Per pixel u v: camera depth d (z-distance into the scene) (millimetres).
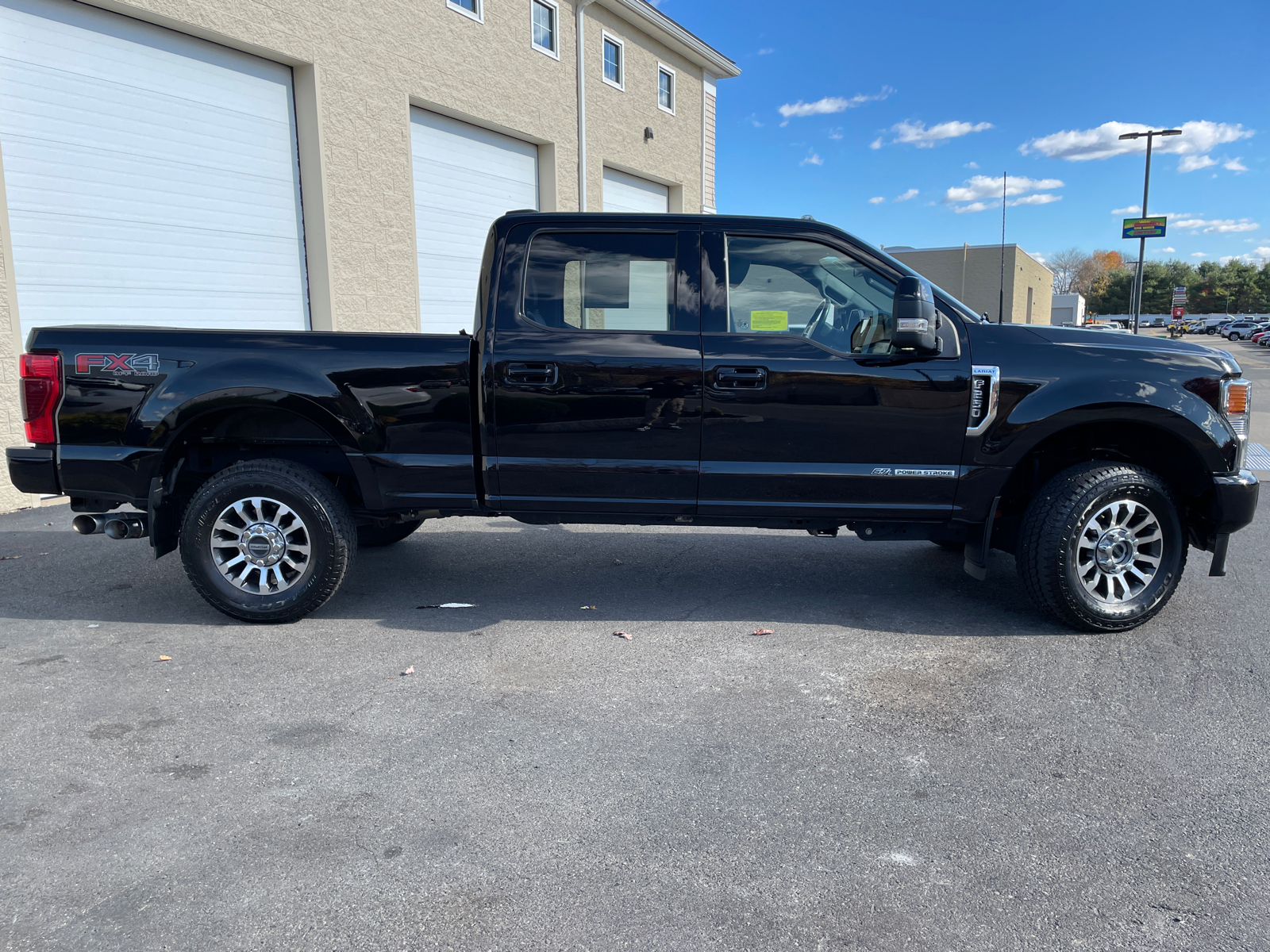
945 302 4105
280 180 9297
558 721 3221
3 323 6828
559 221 4172
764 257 4160
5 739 3049
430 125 11383
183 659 3820
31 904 2154
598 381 4059
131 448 4070
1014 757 2945
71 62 7281
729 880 2270
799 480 4086
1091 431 4277
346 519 4242
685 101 17641
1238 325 74500
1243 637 4109
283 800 2654
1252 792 2725
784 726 3184
